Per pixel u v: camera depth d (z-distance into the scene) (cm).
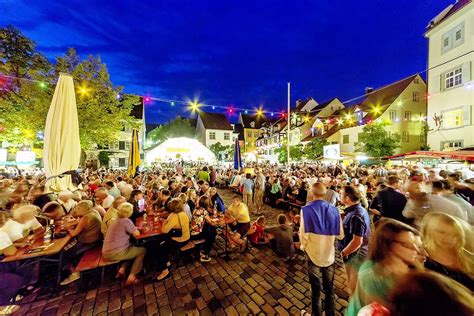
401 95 2352
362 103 2884
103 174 1580
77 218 492
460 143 1498
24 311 313
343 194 304
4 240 322
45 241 376
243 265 454
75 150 505
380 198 378
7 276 320
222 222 495
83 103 1670
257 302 332
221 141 4844
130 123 2156
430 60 1731
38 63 1905
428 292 99
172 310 315
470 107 1436
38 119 1567
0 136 1605
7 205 488
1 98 1623
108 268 432
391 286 127
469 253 170
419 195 340
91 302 334
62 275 400
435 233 182
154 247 458
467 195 459
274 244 514
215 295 350
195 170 2047
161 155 904
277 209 961
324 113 3447
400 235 155
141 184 1061
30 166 1983
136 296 348
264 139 4772
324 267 271
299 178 1060
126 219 391
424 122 2017
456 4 1614
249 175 958
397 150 2283
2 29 1727
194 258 482
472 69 1416
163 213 575
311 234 272
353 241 268
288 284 381
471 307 92
